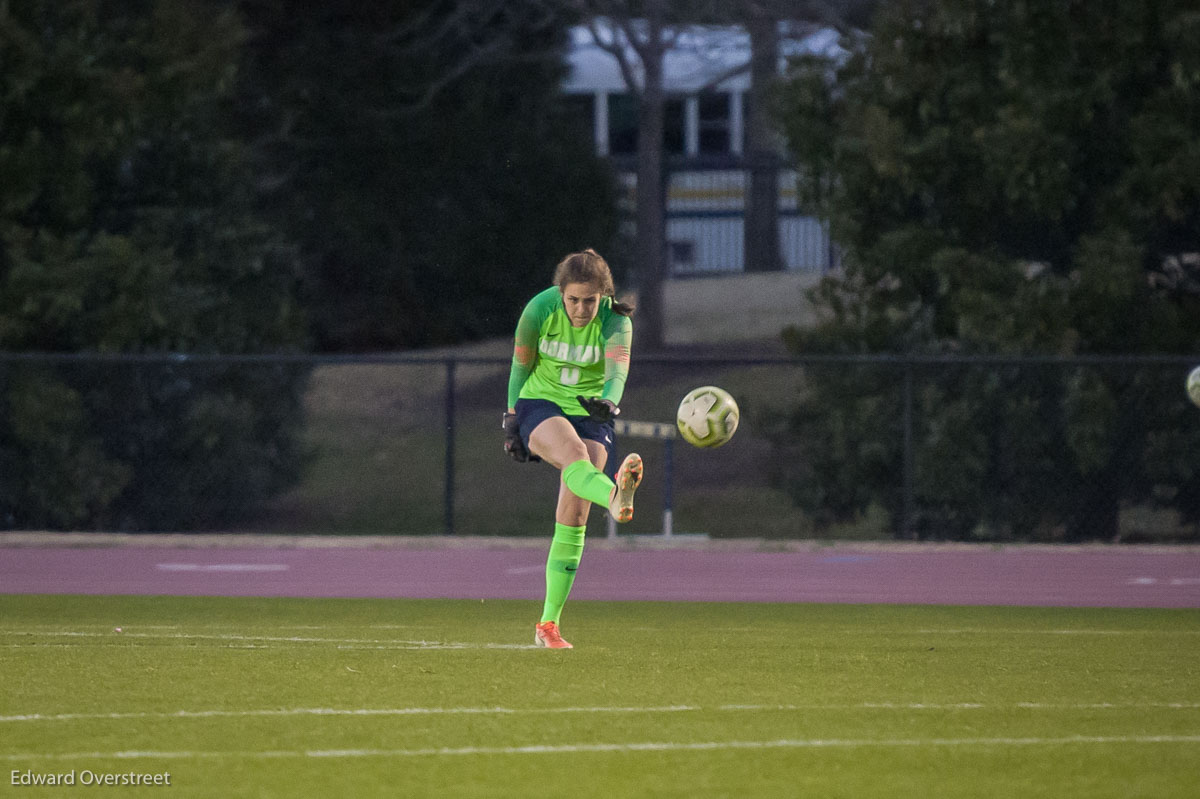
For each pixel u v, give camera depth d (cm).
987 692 2662
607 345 3200
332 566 6225
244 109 13362
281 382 8888
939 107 8194
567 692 2588
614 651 3238
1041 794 1916
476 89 14250
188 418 8256
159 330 8269
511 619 4469
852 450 8038
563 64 14725
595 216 14788
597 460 3250
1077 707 2509
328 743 2162
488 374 13400
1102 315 7856
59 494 7888
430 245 14362
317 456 9544
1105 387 7588
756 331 14425
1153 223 7962
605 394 3166
